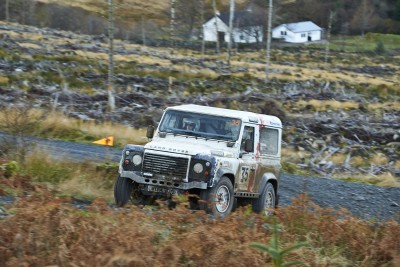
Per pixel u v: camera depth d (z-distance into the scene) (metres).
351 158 63.38
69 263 15.85
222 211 27.44
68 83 89.38
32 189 27.34
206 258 17.19
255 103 86.56
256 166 29.86
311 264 18.75
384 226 22.42
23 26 190.00
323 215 22.92
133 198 28.06
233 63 164.12
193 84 107.56
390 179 55.25
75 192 29.56
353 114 94.62
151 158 27.16
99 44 169.50
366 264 19.52
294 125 75.75
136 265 15.84
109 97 70.19
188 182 26.64
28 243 16.56
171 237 18.66
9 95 73.25
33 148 33.50
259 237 19.73
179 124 29.41
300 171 54.88
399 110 106.31
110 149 51.12
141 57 145.00
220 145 28.52
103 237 17.20
